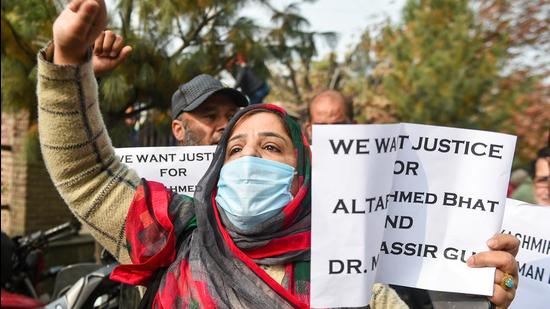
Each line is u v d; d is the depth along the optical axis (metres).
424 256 1.52
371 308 1.50
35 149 4.25
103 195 1.59
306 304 1.42
